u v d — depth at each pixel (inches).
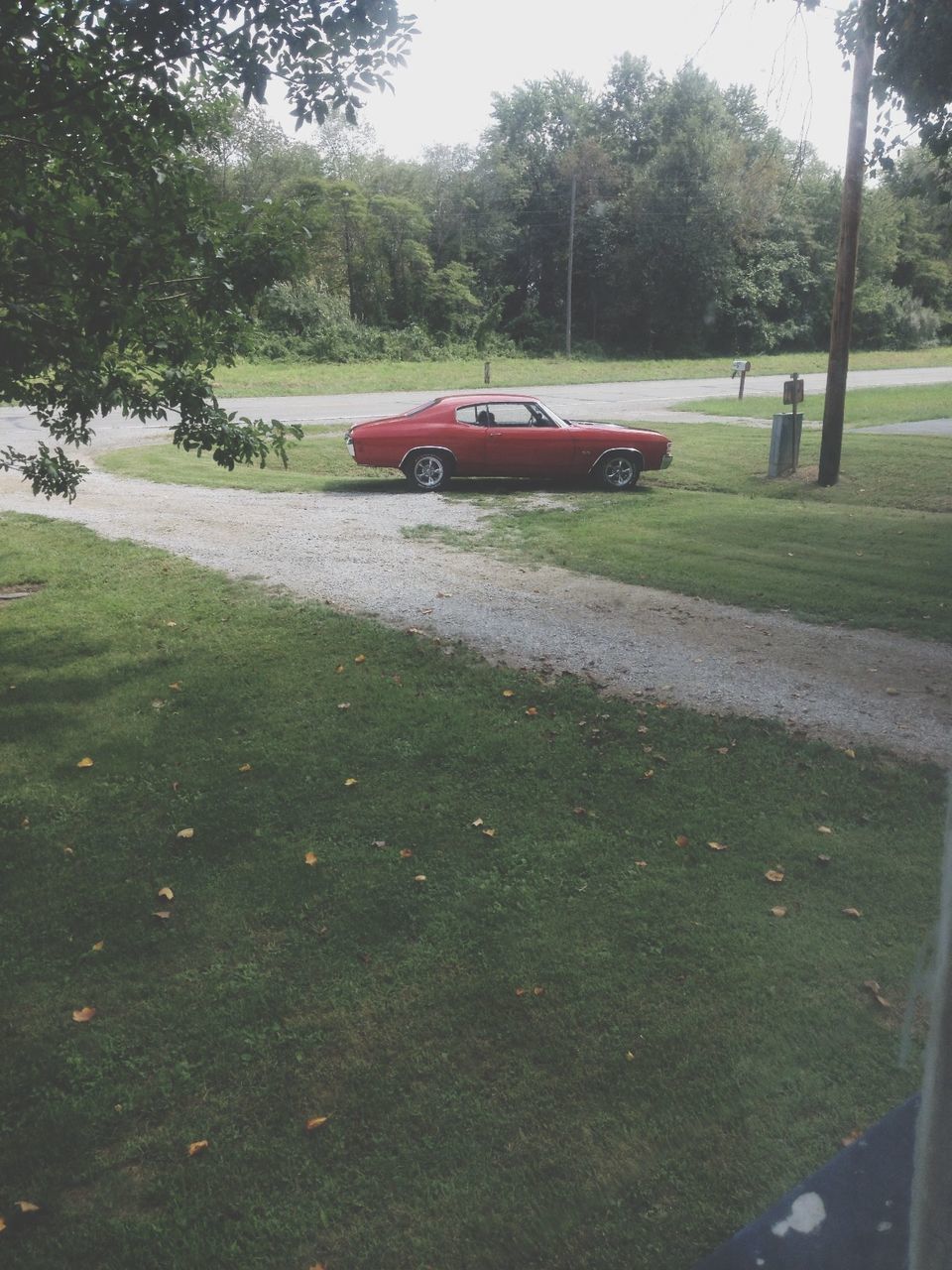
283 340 2100.1
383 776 223.9
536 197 2847.0
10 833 199.9
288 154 2343.8
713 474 709.3
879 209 855.1
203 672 293.6
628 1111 124.4
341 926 166.9
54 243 228.5
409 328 2501.2
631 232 2726.4
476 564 435.8
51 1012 146.5
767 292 2546.8
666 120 2400.3
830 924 165.5
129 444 839.7
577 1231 107.1
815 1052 134.3
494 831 197.6
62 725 254.7
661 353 2783.0
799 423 693.9
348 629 334.3
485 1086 129.4
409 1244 106.3
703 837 195.5
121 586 393.4
